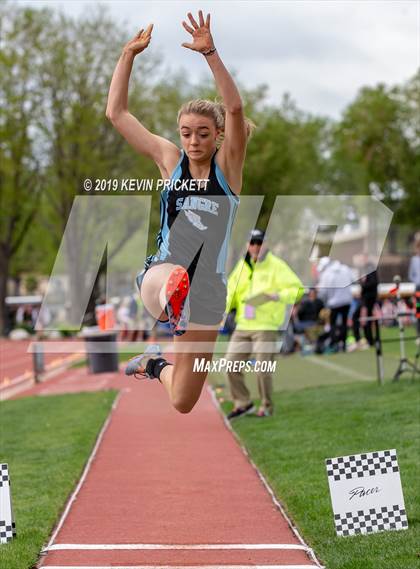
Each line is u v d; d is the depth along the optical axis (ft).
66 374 105.60
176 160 25.46
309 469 42.06
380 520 31.50
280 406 63.52
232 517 35.17
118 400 73.82
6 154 199.52
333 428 51.96
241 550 30.45
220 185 24.48
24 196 207.51
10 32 197.26
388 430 49.32
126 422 61.05
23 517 35.01
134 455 48.75
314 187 270.26
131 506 37.17
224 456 47.98
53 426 59.82
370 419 53.42
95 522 34.60
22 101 197.77
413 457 42.22
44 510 35.99
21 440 54.49
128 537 32.35
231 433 55.72
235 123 23.98
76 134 191.83
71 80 195.52
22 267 341.82
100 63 198.29
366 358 93.71
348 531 31.48
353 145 247.29
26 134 199.11
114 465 46.01
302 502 36.11
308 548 30.45
